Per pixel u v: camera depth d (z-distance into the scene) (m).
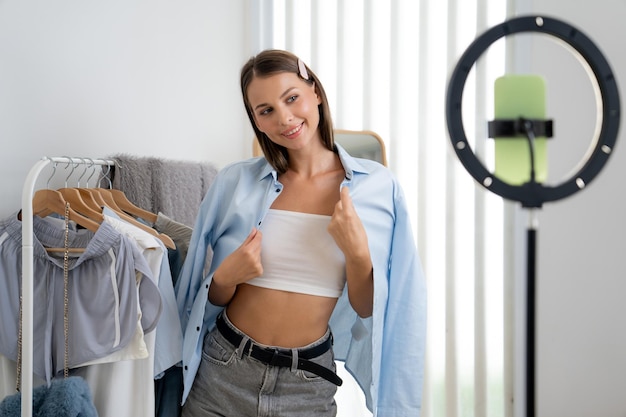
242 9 2.55
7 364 1.51
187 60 2.35
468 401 2.31
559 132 2.21
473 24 2.28
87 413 1.33
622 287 2.22
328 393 1.39
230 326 1.39
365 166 1.49
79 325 1.44
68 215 1.43
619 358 2.23
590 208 2.23
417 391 1.46
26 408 1.29
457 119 0.77
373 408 1.39
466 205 2.30
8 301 1.47
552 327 2.25
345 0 2.39
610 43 2.20
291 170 1.47
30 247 1.31
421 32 2.30
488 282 2.28
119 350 1.41
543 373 2.25
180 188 1.94
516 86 0.77
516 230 2.24
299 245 1.38
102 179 1.83
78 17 1.98
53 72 1.90
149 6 2.21
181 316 1.55
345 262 1.38
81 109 1.98
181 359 1.50
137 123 2.17
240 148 2.56
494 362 2.29
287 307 1.36
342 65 2.40
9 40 1.78
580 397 2.24
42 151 1.87
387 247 1.45
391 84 2.33
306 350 1.34
